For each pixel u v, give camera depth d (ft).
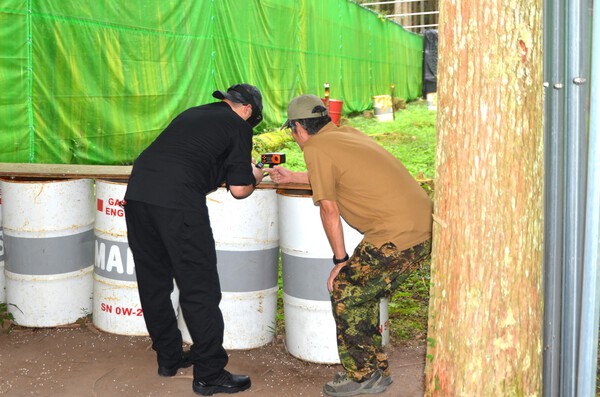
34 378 13.07
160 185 11.59
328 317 13.51
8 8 25.23
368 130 63.00
